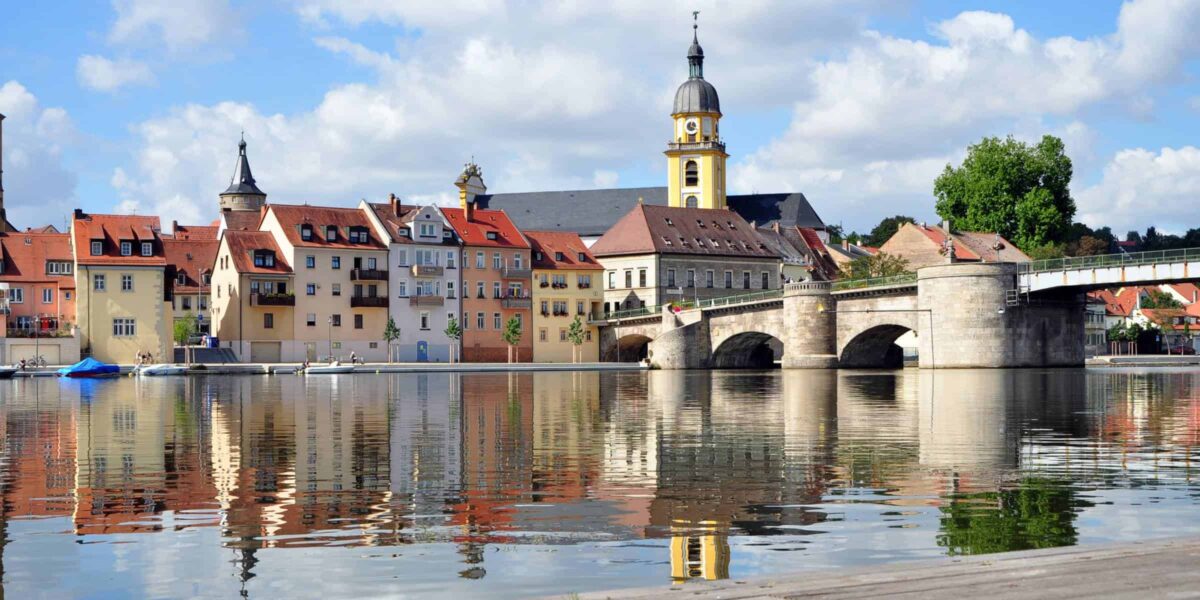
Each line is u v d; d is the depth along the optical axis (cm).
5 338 12400
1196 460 3434
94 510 2675
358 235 14562
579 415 5388
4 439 4334
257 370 12125
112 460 3625
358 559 2161
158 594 1952
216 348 13638
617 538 2314
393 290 14650
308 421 5119
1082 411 5425
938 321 11875
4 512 2658
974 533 2327
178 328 14425
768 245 17425
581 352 15500
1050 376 9869
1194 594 1482
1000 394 6975
